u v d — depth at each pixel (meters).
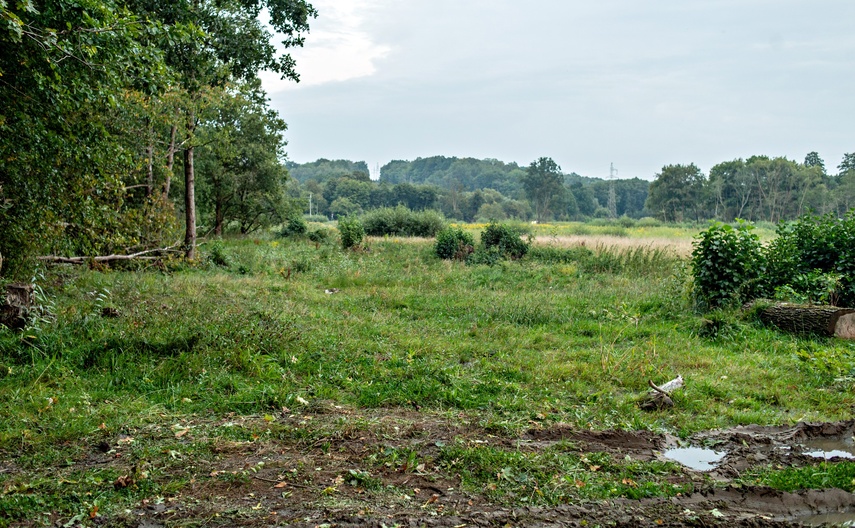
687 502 4.67
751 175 85.50
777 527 4.28
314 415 6.57
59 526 4.15
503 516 4.38
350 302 14.24
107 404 6.60
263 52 16.16
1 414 6.12
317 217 84.69
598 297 14.93
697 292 13.12
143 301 11.79
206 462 5.21
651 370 8.52
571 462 5.32
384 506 4.50
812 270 13.27
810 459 5.55
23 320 8.65
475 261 23.86
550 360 9.21
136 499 4.55
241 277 18.08
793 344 10.14
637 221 75.69
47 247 12.21
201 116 20.98
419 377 7.94
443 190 123.19
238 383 7.36
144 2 13.13
